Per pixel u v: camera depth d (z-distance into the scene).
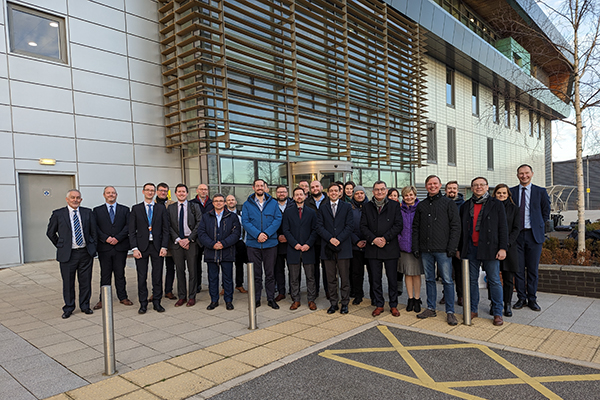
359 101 15.84
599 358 3.66
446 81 22.48
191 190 11.61
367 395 3.10
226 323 5.15
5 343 4.49
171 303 6.35
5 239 8.99
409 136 18.83
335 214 5.52
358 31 15.44
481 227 4.96
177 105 11.58
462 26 19.72
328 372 3.55
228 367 3.70
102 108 10.50
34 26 9.57
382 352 4.00
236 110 11.65
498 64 23.72
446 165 22.16
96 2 10.48
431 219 5.03
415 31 17.83
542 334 4.39
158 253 5.79
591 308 5.34
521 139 31.67
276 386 3.29
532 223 5.41
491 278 4.89
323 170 12.91
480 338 4.33
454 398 3.01
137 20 11.23
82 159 10.13
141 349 4.24
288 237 5.74
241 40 11.50
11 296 6.91
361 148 15.59
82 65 10.20
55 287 7.55
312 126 13.43
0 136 8.93
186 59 11.29
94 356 4.07
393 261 5.36
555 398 2.97
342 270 5.50
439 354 3.91
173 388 3.29
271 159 12.48
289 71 13.20
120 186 10.76
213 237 5.79
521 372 3.44
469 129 24.45
